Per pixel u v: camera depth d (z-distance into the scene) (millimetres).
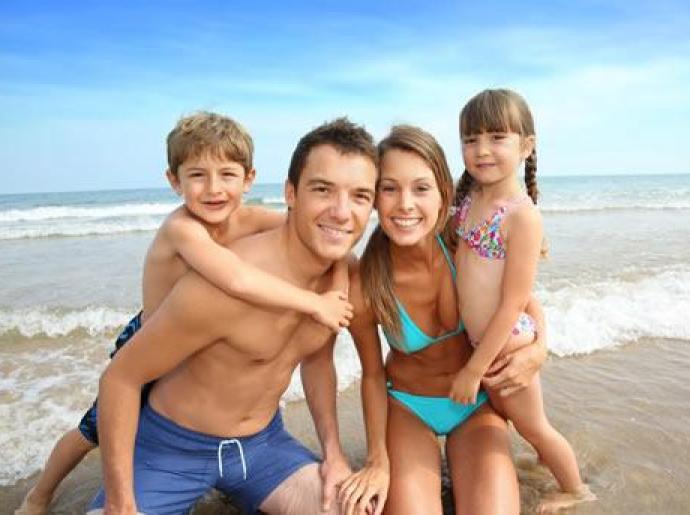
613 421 1567
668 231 5375
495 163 1227
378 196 1078
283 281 973
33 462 1405
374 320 1197
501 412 1268
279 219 1408
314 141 948
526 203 1188
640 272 3260
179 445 1054
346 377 1870
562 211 8453
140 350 939
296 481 1106
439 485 1152
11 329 2408
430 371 1249
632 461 1377
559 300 2623
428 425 1269
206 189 1256
